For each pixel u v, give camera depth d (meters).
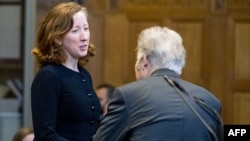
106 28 11.09
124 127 5.10
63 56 5.47
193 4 11.13
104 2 11.09
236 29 11.16
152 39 5.37
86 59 5.72
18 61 9.95
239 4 11.13
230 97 11.22
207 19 11.13
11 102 10.04
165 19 11.10
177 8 11.12
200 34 11.15
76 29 5.47
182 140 5.03
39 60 5.52
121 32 11.11
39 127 5.28
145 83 5.25
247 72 11.20
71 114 5.39
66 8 5.48
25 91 9.86
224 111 11.23
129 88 5.22
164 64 5.35
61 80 5.39
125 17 11.11
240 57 11.18
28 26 9.81
